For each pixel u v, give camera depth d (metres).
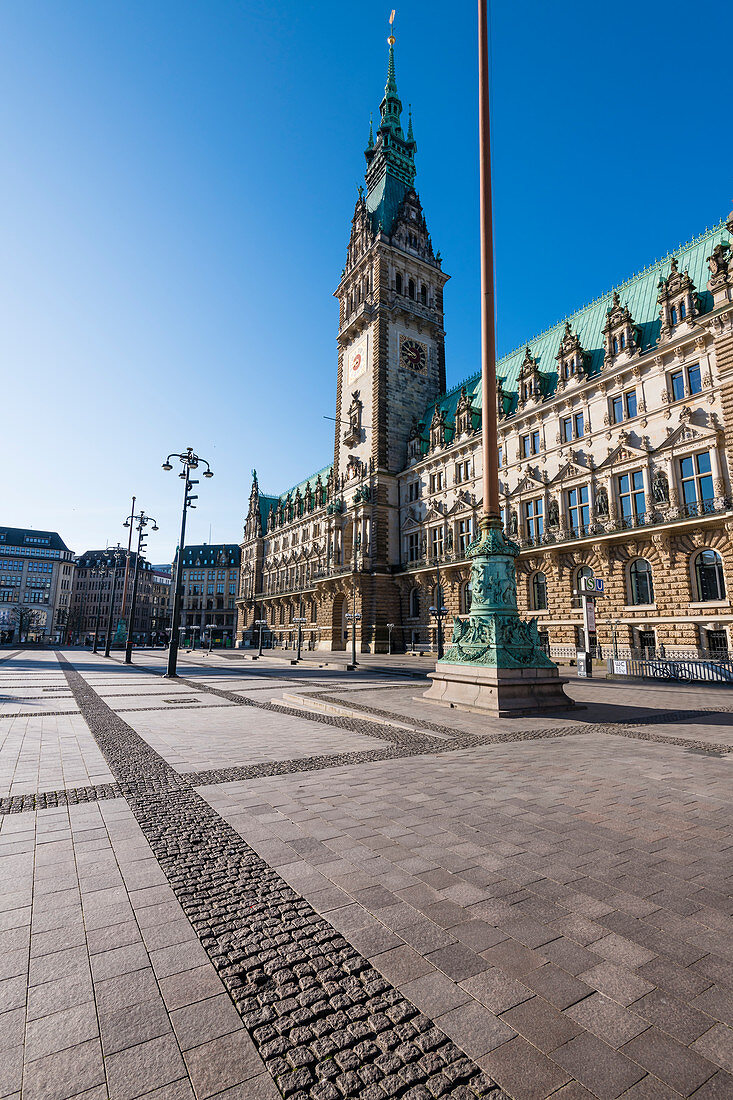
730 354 29.64
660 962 3.90
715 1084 2.84
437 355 66.62
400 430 62.16
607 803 7.45
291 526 92.88
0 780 8.54
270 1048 3.12
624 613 34.22
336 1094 2.80
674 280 33.34
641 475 34.69
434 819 6.81
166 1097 2.78
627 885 5.07
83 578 158.88
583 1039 3.16
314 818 6.84
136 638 146.88
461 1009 3.42
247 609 109.25
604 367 37.44
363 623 57.59
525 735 12.56
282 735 12.49
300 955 3.99
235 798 7.65
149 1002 3.48
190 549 160.50
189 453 30.02
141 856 5.70
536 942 4.14
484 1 18.80
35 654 67.31
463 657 17.72
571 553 38.16
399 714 15.51
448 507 53.22
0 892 4.89
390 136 71.31
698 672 26.53
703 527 30.11
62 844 6.01
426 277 67.31
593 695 21.44
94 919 4.45
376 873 5.30
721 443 30.20
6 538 147.12
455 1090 2.83
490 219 18.30
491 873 5.32
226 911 4.59
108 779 8.62
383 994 3.56
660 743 11.67
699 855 5.75
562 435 40.28
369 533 59.62
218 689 23.45
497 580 17.42
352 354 68.44
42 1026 3.25
